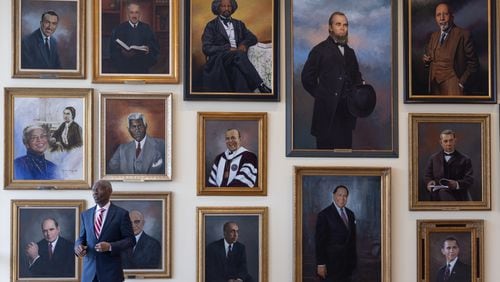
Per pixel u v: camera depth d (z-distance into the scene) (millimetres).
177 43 13352
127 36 13320
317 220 13406
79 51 13234
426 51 13562
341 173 13453
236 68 13383
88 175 13164
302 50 13484
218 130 13367
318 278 13344
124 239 11328
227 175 13336
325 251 13391
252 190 13336
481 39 13625
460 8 13633
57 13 13258
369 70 13523
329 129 13461
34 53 13195
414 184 13508
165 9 13383
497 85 13609
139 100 13320
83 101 13234
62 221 13180
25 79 13227
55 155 13188
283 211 13438
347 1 13547
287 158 13438
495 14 13625
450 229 13570
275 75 13414
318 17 13523
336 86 13492
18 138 13156
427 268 13516
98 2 13297
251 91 13391
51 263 13141
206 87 13328
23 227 13141
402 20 13594
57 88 13172
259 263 13312
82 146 13219
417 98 13516
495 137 13617
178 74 13336
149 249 13219
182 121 13383
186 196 13336
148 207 13266
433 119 13547
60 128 13203
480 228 13586
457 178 13570
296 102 13438
